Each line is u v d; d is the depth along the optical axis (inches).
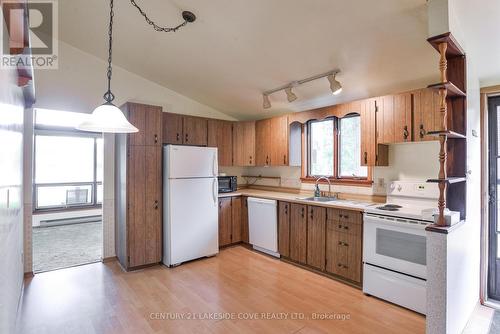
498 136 106.2
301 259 135.6
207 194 150.7
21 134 96.5
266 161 174.1
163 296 107.1
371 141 121.8
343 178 146.5
